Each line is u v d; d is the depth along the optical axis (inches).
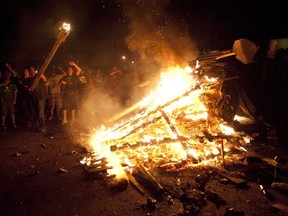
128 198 172.4
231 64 308.2
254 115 302.5
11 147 291.7
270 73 355.6
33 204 171.8
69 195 181.0
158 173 202.7
